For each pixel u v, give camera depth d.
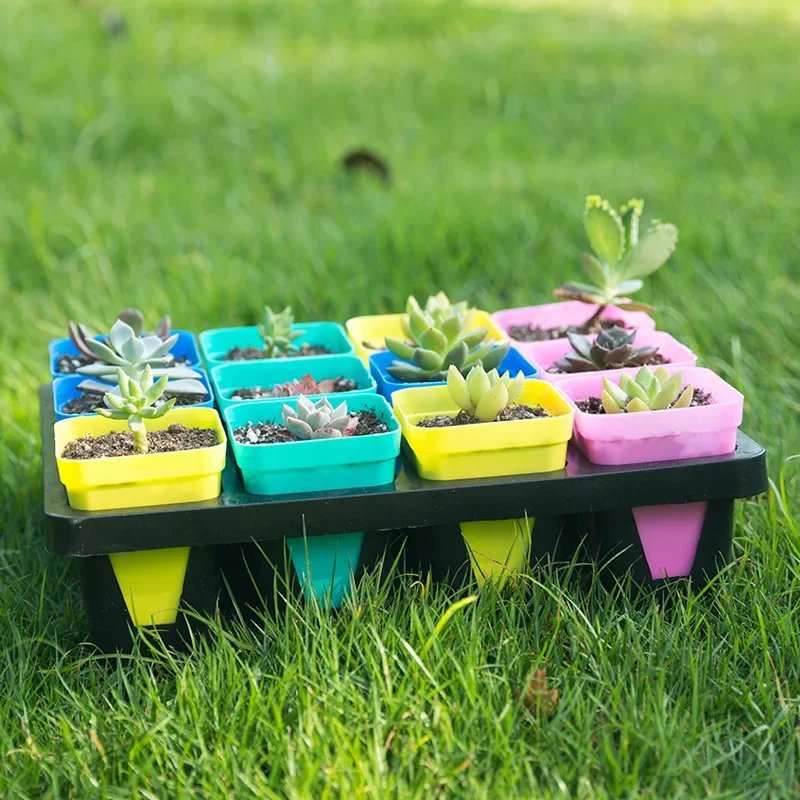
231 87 1.93
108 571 0.83
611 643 0.83
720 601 0.86
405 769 0.77
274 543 0.84
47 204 1.40
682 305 1.17
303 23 2.53
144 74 2.02
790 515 0.91
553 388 0.88
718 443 0.86
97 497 0.82
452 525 0.85
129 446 0.85
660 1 3.01
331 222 1.37
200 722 0.79
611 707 0.79
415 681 0.80
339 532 0.84
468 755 0.77
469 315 0.94
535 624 0.83
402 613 0.84
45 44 2.12
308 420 0.85
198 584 0.84
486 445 0.84
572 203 1.38
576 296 0.98
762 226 1.30
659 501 0.85
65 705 0.82
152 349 0.92
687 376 0.90
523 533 0.86
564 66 2.16
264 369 0.94
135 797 0.76
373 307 1.19
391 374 0.92
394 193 1.44
